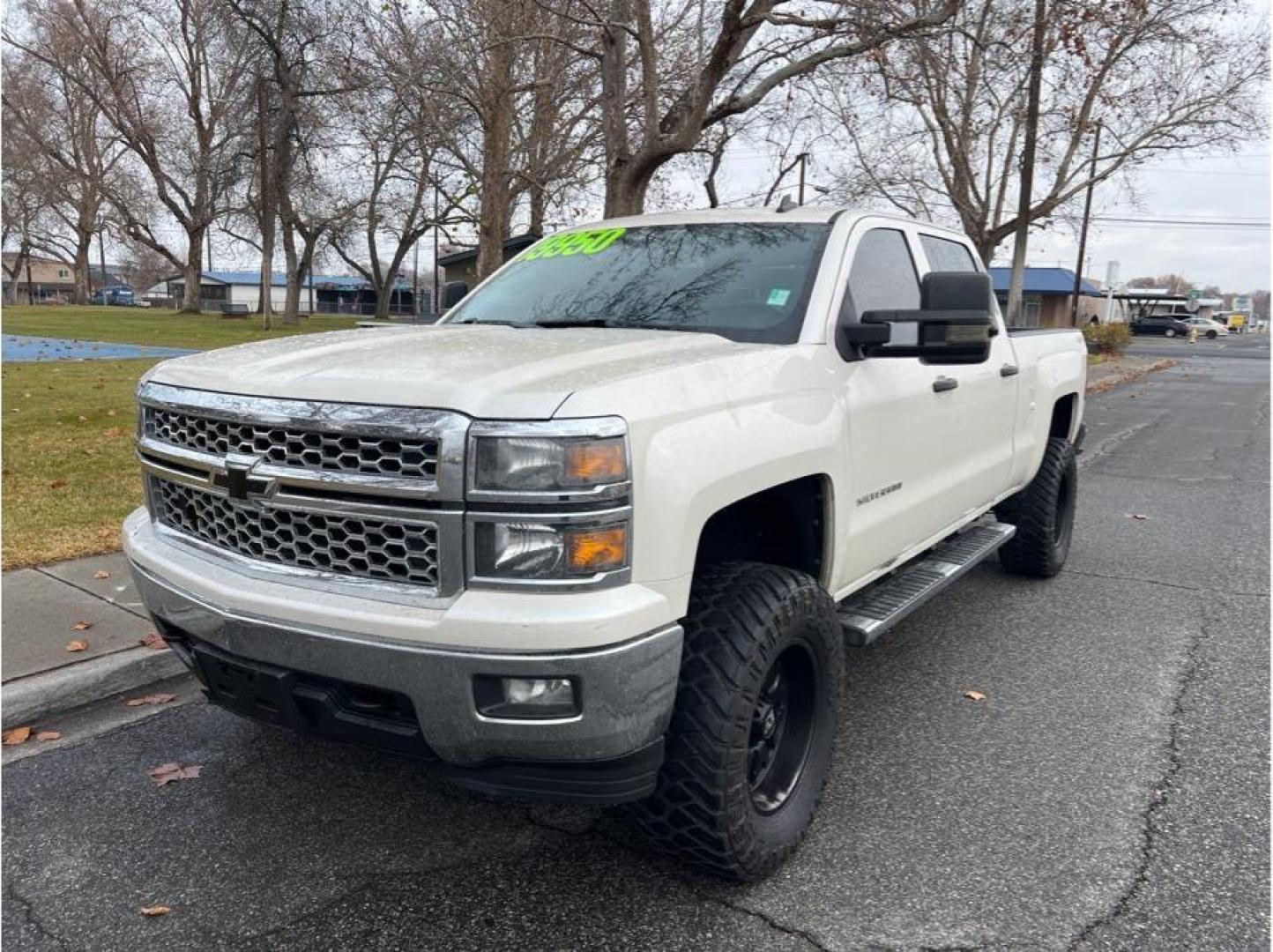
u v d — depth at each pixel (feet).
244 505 8.95
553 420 7.63
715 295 11.93
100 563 19.13
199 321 138.10
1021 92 74.28
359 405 8.18
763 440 9.37
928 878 9.98
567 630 7.52
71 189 209.05
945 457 14.24
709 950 8.84
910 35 40.16
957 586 20.65
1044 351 19.30
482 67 55.72
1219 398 70.33
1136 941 9.02
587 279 13.32
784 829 9.94
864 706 14.37
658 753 8.39
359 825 10.93
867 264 12.84
